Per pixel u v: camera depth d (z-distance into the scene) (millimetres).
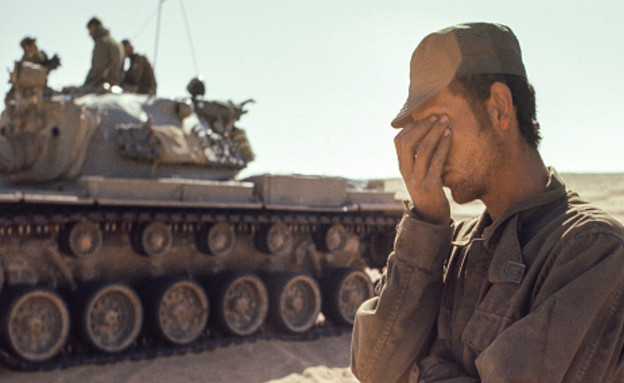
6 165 10664
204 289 11461
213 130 13242
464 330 1614
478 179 1648
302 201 12359
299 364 9992
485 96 1618
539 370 1365
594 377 1396
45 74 10633
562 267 1436
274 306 12055
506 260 1566
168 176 12094
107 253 10930
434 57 1663
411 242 1736
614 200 36719
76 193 9906
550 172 1703
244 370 9641
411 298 1731
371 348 1772
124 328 10469
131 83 13961
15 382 8648
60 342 9695
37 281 10188
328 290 13023
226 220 11531
